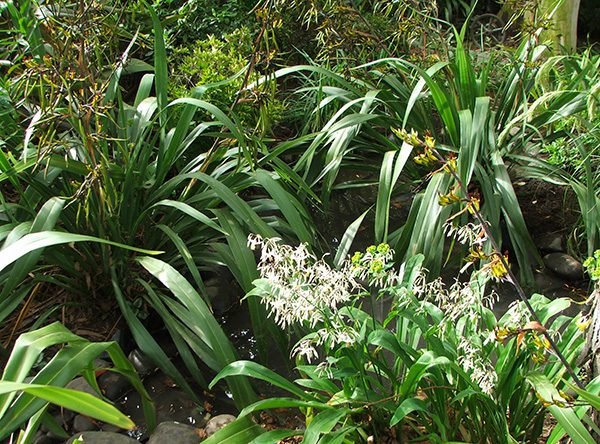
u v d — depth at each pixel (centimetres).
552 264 325
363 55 412
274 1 261
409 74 395
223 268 318
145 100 312
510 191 308
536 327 126
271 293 174
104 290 277
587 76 392
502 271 137
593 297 167
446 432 189
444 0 710
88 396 129
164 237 297
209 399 241
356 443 195
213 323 214
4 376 154
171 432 210
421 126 368
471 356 160
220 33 489
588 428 177
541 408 184
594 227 300
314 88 376
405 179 399
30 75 221
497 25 691
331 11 349
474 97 350
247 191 384
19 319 254
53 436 215
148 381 250
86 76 231
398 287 188
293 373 257
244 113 346
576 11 510
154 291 272
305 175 329
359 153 420
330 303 163
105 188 243
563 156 344
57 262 255
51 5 266
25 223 225
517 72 364
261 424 224
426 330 179
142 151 289
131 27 352
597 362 166
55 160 240
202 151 357
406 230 301
